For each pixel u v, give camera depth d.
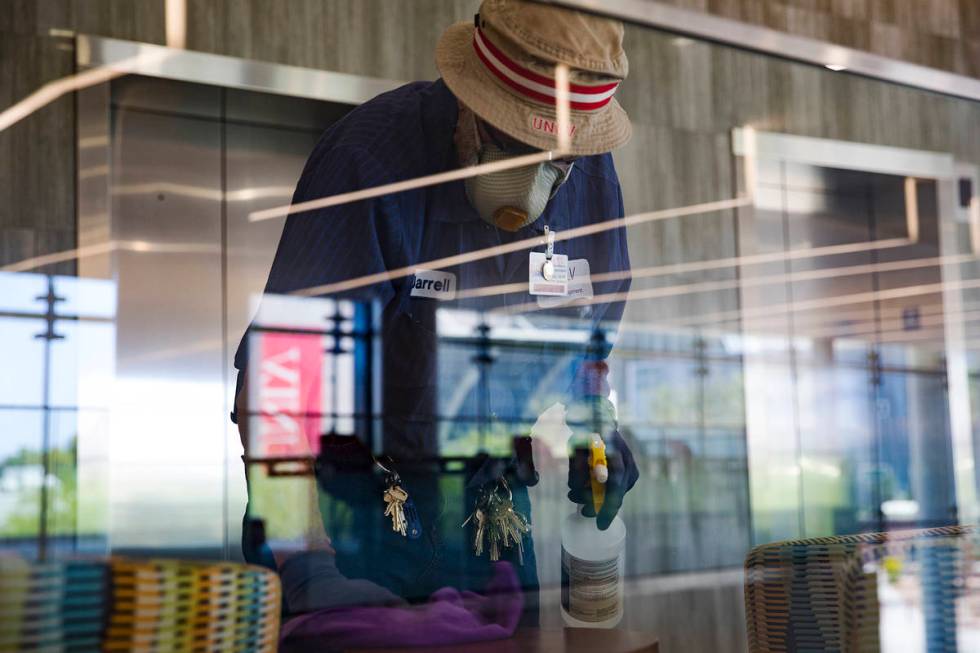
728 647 1.39
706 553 1.40
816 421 1.54
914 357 1.65
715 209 1.50
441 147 1.34
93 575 0.68
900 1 2.80
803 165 1.57
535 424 1.37
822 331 1.57
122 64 1.50
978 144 1.75
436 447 1.29
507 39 1.30
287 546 1.17
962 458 1.68
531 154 1.35
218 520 1.14
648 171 1.45
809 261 1.57
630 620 1.34
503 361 1.36
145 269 1.97
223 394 1.24
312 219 1.30
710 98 1.49
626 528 1.36
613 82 1.38
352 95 1.58
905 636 1.19
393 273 1.31
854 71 1.60
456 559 1.27
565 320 1.39
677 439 1.43
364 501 1.22
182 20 1.55
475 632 1.19
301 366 1.23
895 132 1.65
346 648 1.12
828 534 1.52
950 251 1.70
